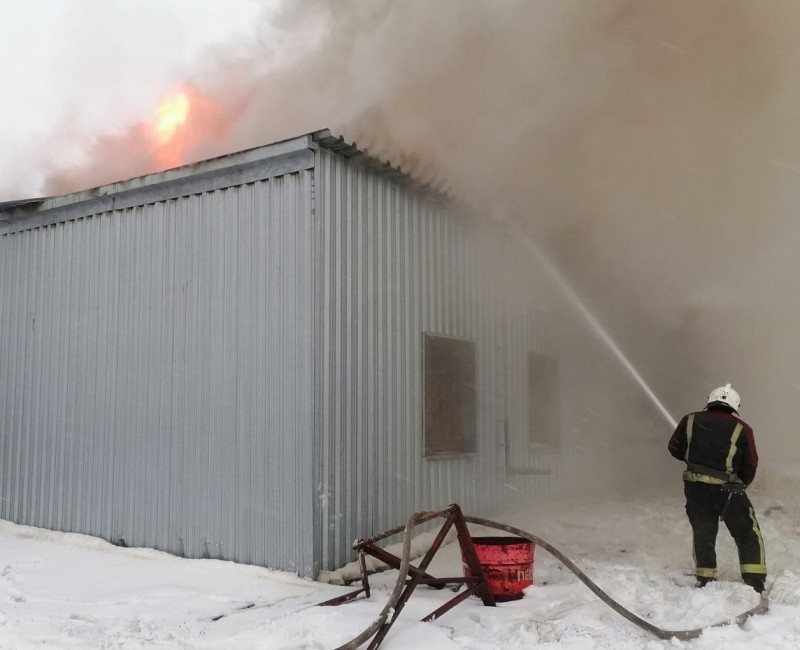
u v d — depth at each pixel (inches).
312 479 216.8
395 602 148.4
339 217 236.5
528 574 185.9
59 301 302.4
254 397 234.7
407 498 260.2
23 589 209.5
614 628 157.8
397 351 263.1
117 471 270.4
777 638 146.0
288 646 149.6
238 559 231.3
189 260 258.5
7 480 311.9
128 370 272.5
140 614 182.5
